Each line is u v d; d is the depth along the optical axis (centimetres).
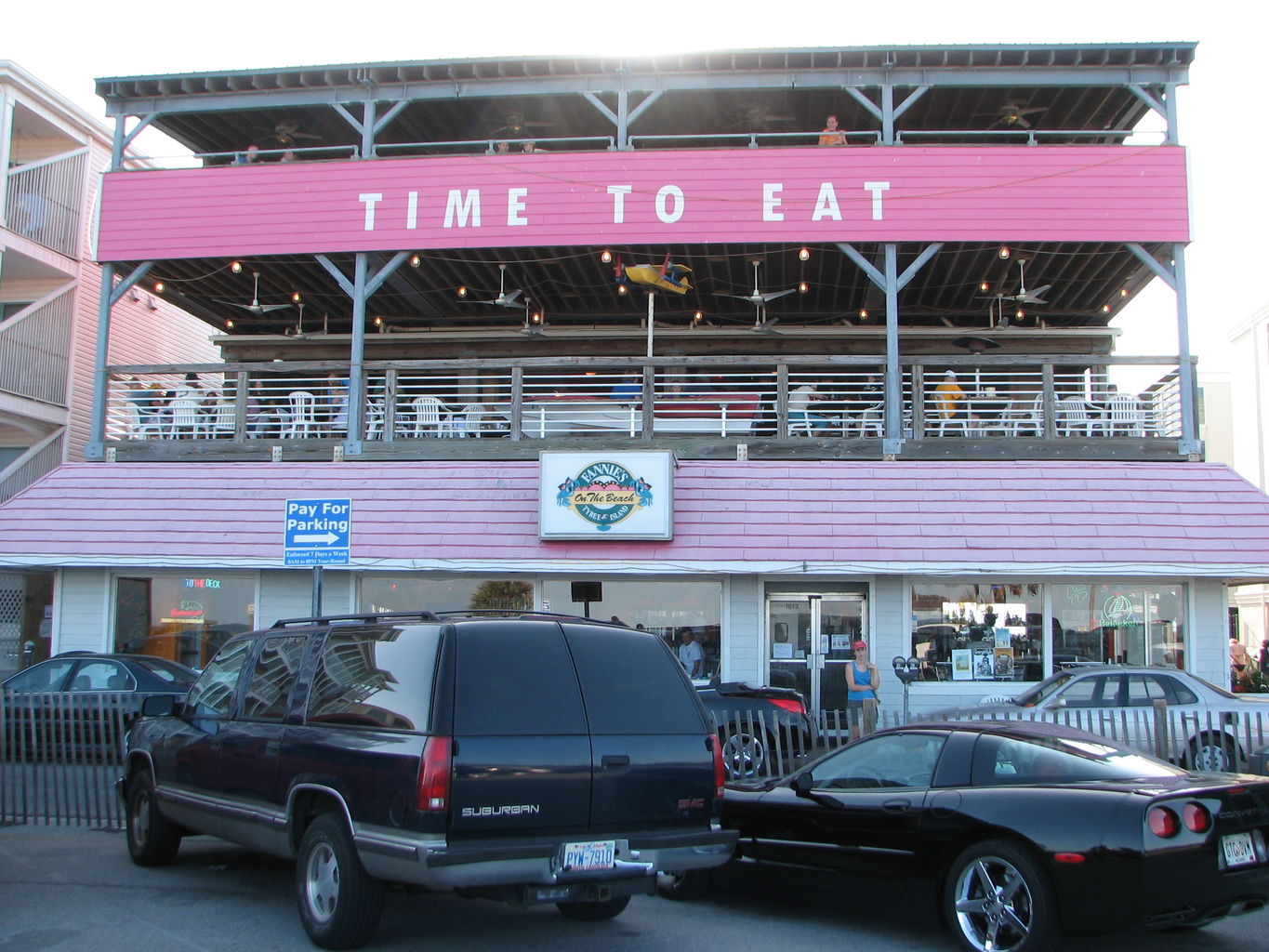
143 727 904
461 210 1720
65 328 2461
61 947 653
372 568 1554
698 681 1401
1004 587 1567
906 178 1664
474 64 1702
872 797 715
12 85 2303
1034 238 1644
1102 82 1656
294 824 679
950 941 696
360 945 641
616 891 613
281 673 748
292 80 1756
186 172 1792
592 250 1802
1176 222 1642
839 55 1652
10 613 2370
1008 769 686
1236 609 3347
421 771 581
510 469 1647
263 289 2030
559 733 621
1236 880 609
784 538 1522
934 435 1734
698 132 1933
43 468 2412
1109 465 1594
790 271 1927
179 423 1798
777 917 762
